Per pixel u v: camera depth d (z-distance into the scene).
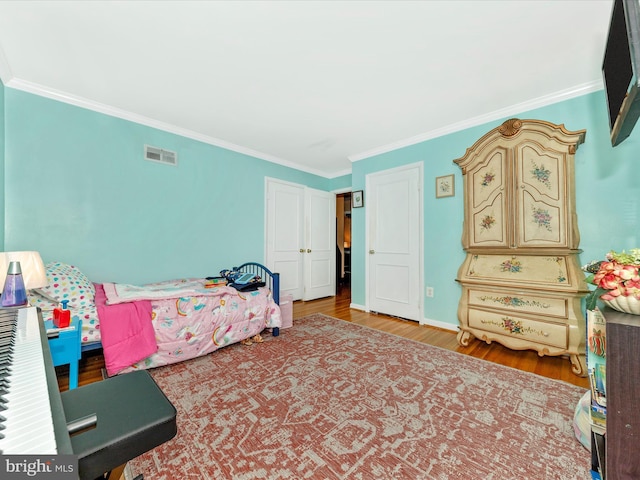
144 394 0.82
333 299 4.86
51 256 2.36
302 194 4.66
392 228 3.65
